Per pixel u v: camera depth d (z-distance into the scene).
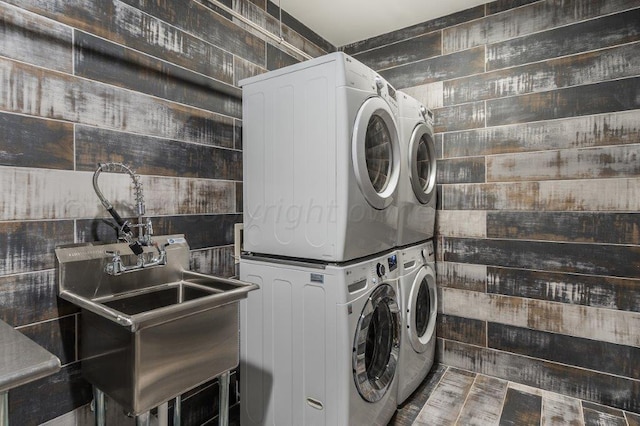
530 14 2.23
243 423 1.83
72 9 1.31
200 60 1.81
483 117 2.40
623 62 1.97
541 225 2.21
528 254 2.26
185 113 1.74
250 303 1.79
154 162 1.60
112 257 1.38
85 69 1.35
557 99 2.15
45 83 1.24
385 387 1.74
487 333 2.41
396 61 2.75
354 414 1.50
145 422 1.05
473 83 2.44
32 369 0.73
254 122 1.81
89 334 1.25
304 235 1.61
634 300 1.96
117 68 1.45
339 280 1.47
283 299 1.66
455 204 2.52
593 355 2.07
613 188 2.00
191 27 1.77
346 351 1.46
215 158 1.90
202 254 1.83
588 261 2.08
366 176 1.56
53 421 1.27
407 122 2.05
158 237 1.57
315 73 1.55
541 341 2.22
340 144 1.47
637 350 1.95
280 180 1.70
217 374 1.28
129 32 1.50
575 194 2.11
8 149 1.15
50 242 1.26
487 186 2.39
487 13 2.38
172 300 1.59
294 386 1.62
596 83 2.04
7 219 1.15
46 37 1.24
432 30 2.59
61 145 1.28
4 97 1.14
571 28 2.11
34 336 1.22
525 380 2.28
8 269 1.16
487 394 2.16
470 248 2.47
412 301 2.02
